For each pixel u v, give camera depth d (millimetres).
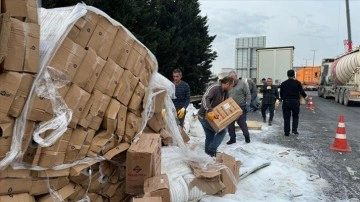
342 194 5598
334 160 7926
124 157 4410
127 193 4250
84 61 3572
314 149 9102
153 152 4211
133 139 4516
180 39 20531
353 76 25250
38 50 3146
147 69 4754
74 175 3596
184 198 4539
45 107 3217
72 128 3557
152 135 4812
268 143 9727
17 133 3086
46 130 3248
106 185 4246
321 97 37500
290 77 11141
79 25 3566
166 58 19516
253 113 18672
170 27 20953
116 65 4051
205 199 4809
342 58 28266
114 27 4039
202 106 6902
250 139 10195
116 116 4062
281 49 25859
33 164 3264
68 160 3570
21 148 3131
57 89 3314
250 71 30750
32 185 3309
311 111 21047
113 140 4145
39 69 3199
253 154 8008
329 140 10547
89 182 3930
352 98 24016
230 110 6734
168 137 5578
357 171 7016
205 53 25047
